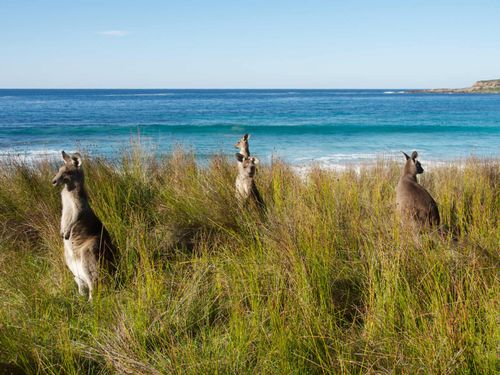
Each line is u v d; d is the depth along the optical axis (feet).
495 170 31.48
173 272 16.14
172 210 21.08
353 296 14.10
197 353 11.19
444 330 10.61
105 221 19.40
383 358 10.77
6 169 26.13
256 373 10.46
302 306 12.00
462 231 17.70
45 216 19.83
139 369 10.34
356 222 16.66
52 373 10.35
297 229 15.64
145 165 27.50
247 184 22.81
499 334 10.66
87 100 362.33
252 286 13.26
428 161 53.26
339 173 33.71
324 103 306.96
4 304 13.38
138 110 213.25
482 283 12.87
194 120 151.64
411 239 15.43
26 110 209.67
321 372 10.50
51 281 15.93
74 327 12.87
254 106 260.62
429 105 258.37
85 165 24.68
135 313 12.85
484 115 166.40
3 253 16.84
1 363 10.63
